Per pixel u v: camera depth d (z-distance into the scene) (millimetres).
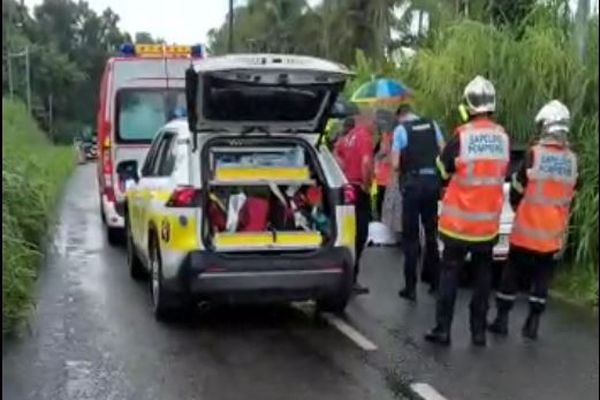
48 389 5930
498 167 6988
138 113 12258
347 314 8133
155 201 7879
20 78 47875
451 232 7020
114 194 12203
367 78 16438
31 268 8773
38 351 6828
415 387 6051
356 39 39062
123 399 5750
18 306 7305
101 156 12875
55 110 60250
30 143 24344
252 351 6906
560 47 11016
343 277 7523
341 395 5867
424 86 12453
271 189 7711
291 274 7367
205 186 7371
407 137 8461
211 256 7254
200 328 7598
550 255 7301
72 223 14938
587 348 7055
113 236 12406
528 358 6773
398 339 7293
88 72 72625
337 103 8438
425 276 9531
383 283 9539
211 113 7449
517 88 11047
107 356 6715
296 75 7172
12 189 9820
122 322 7777
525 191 7246
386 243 11453
